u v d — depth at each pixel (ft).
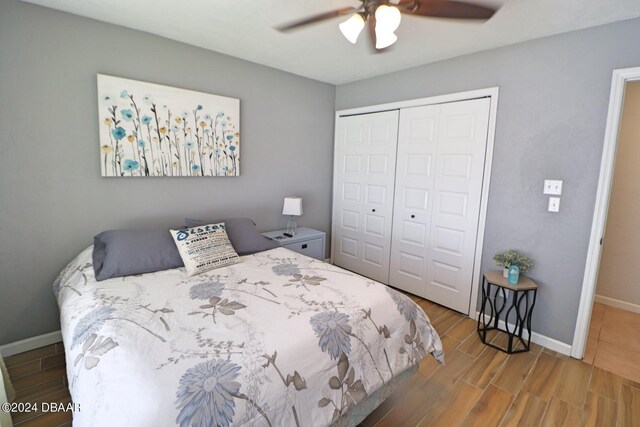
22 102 6.73
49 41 6.89
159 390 3.42
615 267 10.36
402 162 10.89
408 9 5.60
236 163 10.14
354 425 5.01
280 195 11.75
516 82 8.09
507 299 8.72
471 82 8.96
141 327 4.59
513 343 8.21
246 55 9.59
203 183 9.63
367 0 5.28
